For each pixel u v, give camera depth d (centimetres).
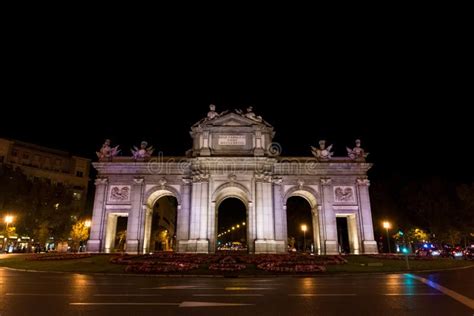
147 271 2986
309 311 1294
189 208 5128
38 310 1303
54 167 9231
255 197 4912
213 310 1316
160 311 1296
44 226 6644
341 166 5356
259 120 5366
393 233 7300
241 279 2612
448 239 6688
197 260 3512
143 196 5244
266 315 1227
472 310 1310
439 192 6819
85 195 9625
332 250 5031
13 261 3959
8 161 8319
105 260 3731
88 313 1255
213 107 5441
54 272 3139
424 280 2408
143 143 5550
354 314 1240
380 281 2373
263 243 4700
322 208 5216
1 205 6075
